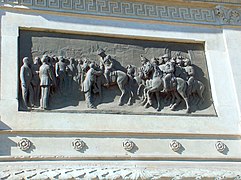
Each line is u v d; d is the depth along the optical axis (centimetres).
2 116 930
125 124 993
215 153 1012
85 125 967
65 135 945
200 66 1134
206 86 1112
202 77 1122
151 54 1110
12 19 1042
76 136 949
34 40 1041
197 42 1157
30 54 1023
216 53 1148
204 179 931
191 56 1140
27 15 1058
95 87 1025
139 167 938
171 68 1086
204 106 1084
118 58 1080
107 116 993
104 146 953
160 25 1148
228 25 1191
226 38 1170
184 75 1102
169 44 1139
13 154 897
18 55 1011
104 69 1050
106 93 1035
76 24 1083
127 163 941
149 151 973
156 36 1127
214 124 1048
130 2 1158
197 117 1049
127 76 1059
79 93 1016
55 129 940
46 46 1043
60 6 1093
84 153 936
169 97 1070
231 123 1060
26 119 940
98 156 932
